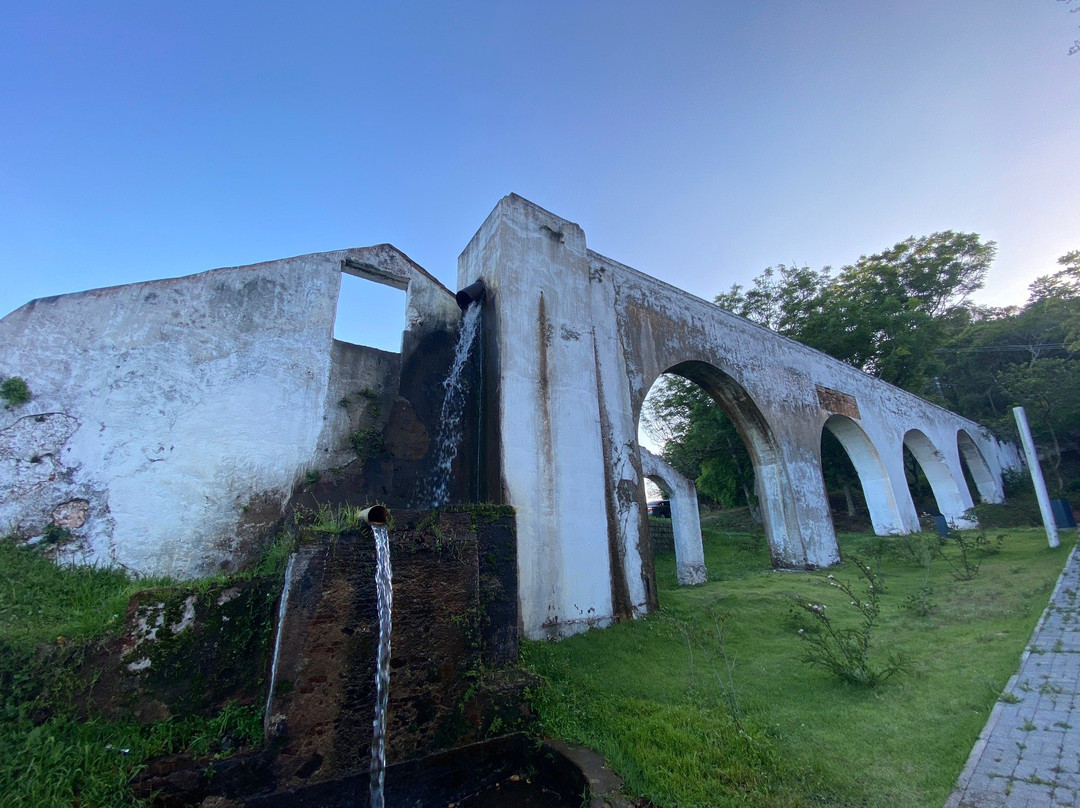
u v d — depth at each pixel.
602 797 2.51
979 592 6.52
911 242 21.77
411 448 6.43
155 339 5.08
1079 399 16.66
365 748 2.93
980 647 4.36
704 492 21.59
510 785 3.16
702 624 5.86
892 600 6.78
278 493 5.39
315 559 3.03
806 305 18.44
